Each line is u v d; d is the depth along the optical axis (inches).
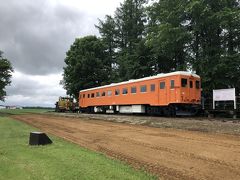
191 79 1105.4
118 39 2512.3
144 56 1827.0
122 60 2102.6
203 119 954.7
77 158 413.4
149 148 488.1
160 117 1078.4
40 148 508.7
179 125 778.8
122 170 343.9
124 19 2389.3
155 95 1167.0
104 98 1567.4
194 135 607.5
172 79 1095.6
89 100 1765.5
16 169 352.2
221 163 371.2
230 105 1095.6
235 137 569.0
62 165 368.2
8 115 1784.0
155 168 361.1
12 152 470.3
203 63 1291.8
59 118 1348.4
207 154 422.0
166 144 514.9
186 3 1359.5
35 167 359.6
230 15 1242.0
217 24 1307.8
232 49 1375.5
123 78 2028.8
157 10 1551.4
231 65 1264.8
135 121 967.0
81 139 637.9
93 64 2324.1
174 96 1083.9
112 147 517.7
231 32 1349.7
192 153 432.8
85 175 321.4
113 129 788.6
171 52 1448.1
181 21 1416.1
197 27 1342.3
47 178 311.1
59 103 2384.4
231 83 1290.6
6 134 729.0
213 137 571.5
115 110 1529.3
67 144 557.9
